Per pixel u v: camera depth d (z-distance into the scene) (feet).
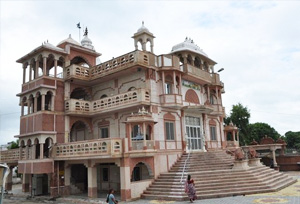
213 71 100.68
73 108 76.07
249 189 56.18
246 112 150.10
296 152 139.13
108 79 79.41
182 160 70.33
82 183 77.77
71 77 76.79
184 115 77.66
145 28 76.23
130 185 56.85
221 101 95.81
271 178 66.03
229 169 64.69
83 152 63.46
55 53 78.95
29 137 75.97
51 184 69.92
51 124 73.87
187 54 87.04
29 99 79.97
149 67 69.31
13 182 120.88
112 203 39.81
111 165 74.38
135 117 59.72
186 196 52.95
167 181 61.31
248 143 146.51
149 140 60.75
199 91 87.71
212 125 91.15
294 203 43.83
